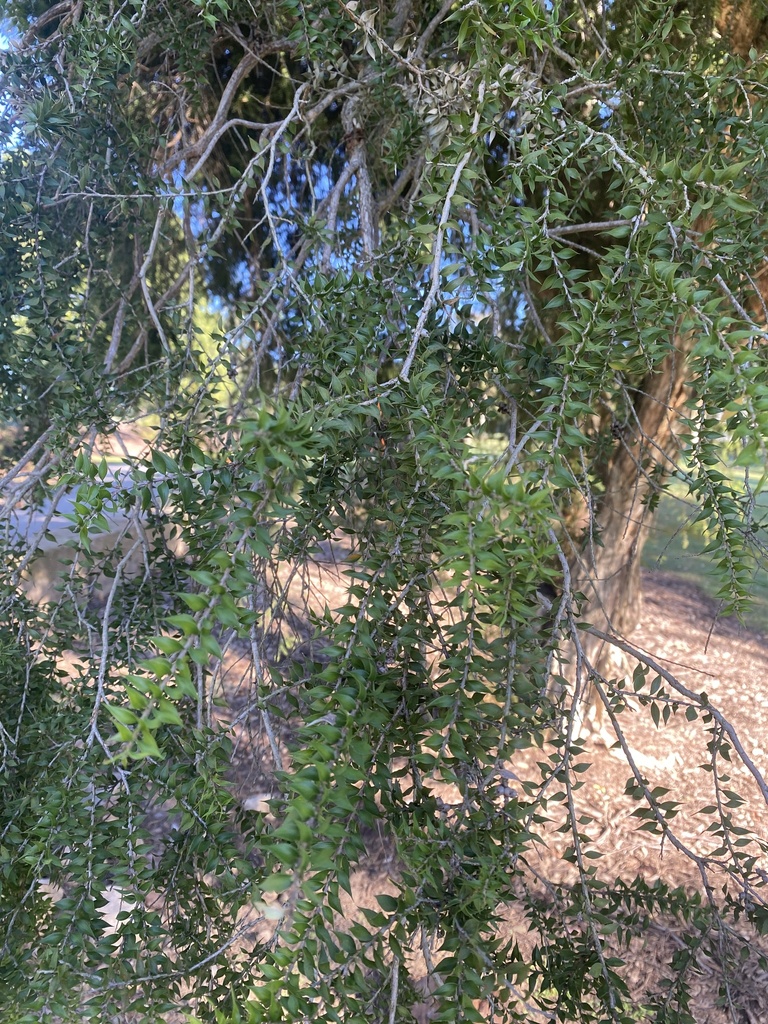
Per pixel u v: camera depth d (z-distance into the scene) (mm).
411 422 855
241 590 584
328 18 1152
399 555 857
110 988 914
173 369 1377
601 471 3252
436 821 825
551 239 909
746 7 1865
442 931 776
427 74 1221
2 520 1482
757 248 979
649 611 5875
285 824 556
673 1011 1094
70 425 1297
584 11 1407
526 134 1019
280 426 569
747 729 4328
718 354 634
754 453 564
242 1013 834
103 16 1257
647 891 1244
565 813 3553
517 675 796
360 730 729
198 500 992
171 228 2047
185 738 1098
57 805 1027
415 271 1215
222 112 1661
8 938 1101
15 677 1421
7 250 1368
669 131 1206
